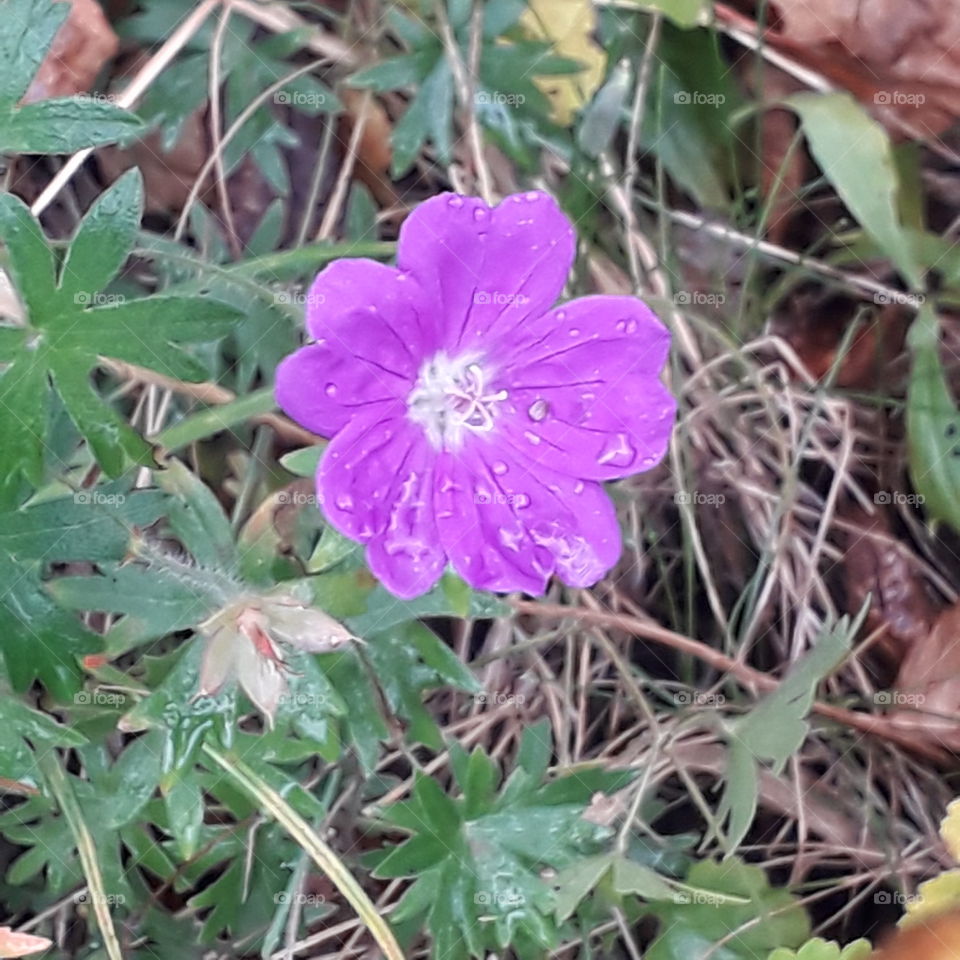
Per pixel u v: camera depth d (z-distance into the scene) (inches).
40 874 5.8
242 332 5.9
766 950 6.0
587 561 5.1
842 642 5.8
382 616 5.2
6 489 4.6
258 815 5.7
